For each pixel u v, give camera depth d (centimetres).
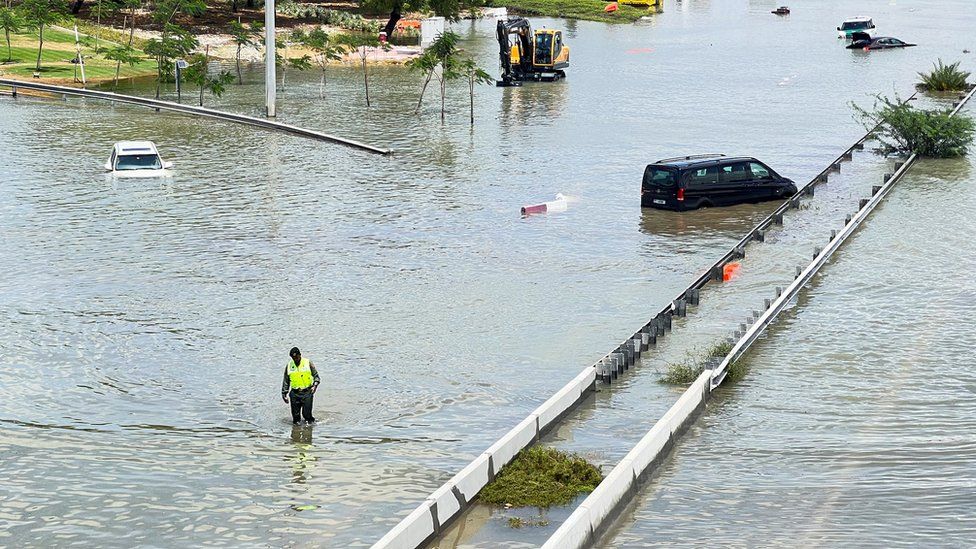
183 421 5009
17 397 5278
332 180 10600
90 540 3881
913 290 7025
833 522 3894
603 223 8981
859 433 4784
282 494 4247
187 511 4097
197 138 12838
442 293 7006
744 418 5009
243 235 8425
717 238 8500
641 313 6631
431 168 11275
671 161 9550
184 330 6259
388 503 4172
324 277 7331
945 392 5284
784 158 12094
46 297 6850
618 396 5334
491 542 3831
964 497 4072
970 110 15625
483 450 4691
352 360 5806
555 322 6456
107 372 5619
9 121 13588
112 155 10944
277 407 5178
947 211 9300
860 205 9169
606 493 3922
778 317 6525
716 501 4106
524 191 10206
